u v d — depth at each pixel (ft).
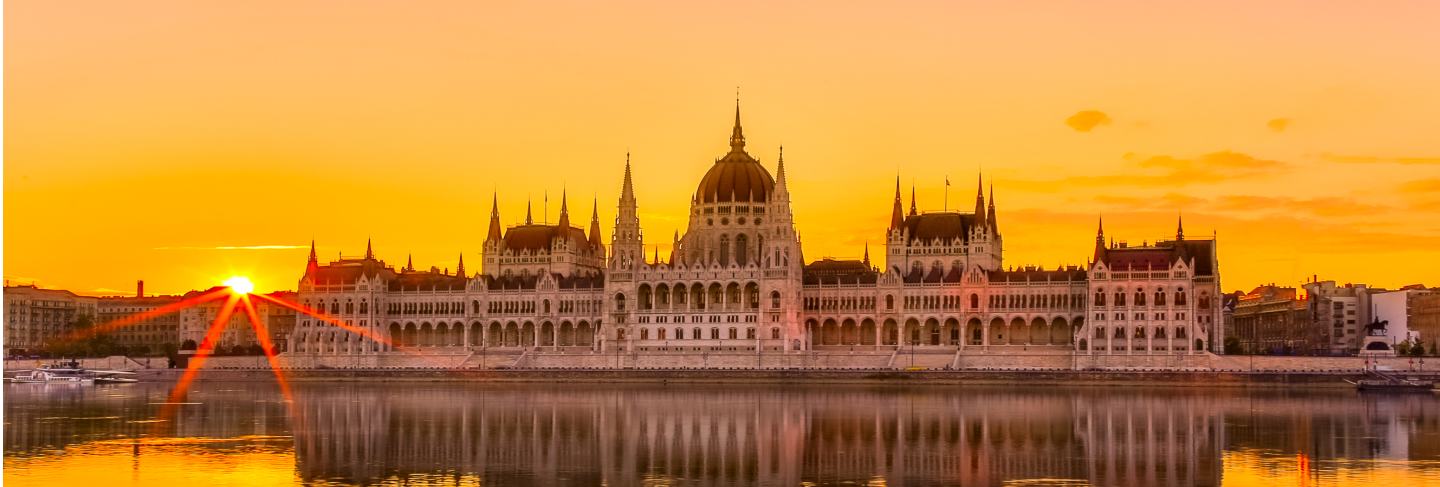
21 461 516.73
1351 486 453.99
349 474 485.56
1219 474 481.05
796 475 485.15
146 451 546.26
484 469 499.51
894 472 491.31
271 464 509.76
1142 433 610.24
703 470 497.87
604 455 539.29
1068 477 477.77
